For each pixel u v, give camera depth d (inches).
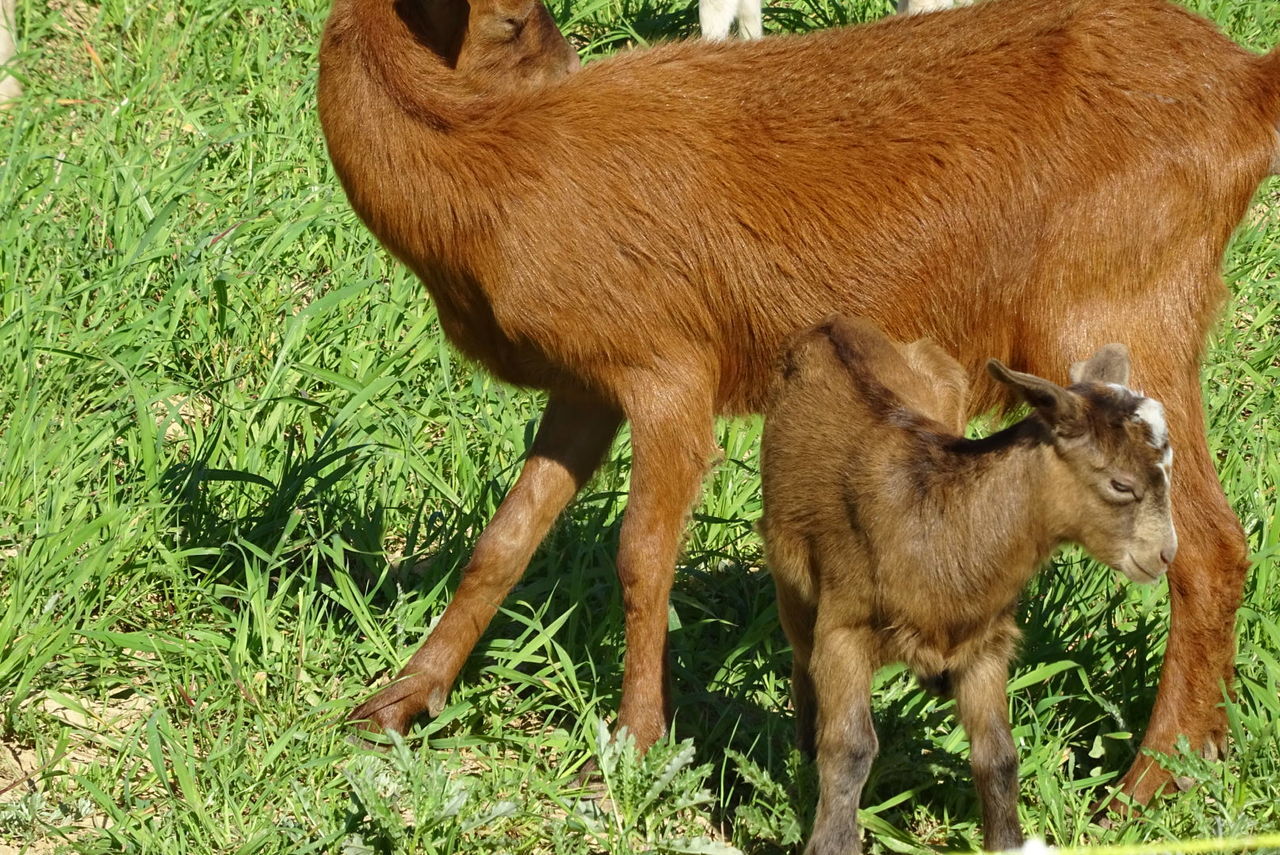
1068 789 316.2
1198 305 314.0
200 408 425.1
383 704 328.2
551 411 338.6
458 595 333.7
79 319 428.1
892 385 303.3
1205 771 300.7
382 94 314.3
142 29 586.9
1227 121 310.0
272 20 592.4
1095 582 369.7
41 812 295.6
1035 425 275.6
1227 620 314.5
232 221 482.6
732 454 416.5
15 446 373.7
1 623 327.0
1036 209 309.6
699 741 330.6
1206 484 314.0
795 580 306.7
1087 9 317.7
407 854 284.0
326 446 395.5
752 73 323.6
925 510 280.7
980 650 285.3
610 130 314.0
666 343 316.5
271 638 342.3
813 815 300.0
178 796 305.1
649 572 317.4
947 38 322.0
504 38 316.8
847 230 314.3
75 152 506.3
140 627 349.7
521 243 311.4
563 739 327.0
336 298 426.9
